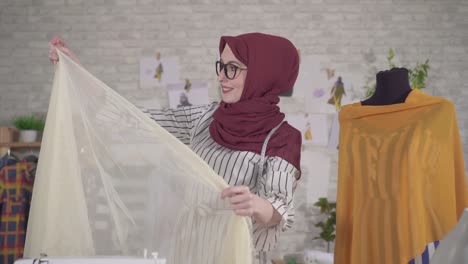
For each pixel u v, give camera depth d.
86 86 1.59
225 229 1.48
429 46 4.77
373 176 2.16
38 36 4.72
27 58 4.71
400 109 2.15
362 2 4.80
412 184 2.02
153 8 4.77
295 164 1.73
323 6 4.79
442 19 4.79
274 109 1.80
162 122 1.98
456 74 4.76
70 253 1.48
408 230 2.03
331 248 4.60
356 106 2.31
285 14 4.78
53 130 1.55
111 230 1.50
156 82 4.71
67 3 4.75
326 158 4.70
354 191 2.22
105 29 4.74
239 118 1.75
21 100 4.70
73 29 4.73
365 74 4.75
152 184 1.52
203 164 1.50
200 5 4.77
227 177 1.73
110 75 4.71
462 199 2.03
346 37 4.77
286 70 1.85
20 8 4.73
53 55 1.66
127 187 1.52
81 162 1.54
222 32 4.76
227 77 1.80
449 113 2.05
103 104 1.58
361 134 2.24
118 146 1.54
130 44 4.74
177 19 4.76
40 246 1.47
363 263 2.13
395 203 2.07
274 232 1.65
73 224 1.50
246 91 1.79
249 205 1.43
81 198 1.51
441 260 1.23
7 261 4.05
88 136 1.56
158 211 1.51
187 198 1.51
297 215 4.64
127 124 1.56
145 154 1.54
